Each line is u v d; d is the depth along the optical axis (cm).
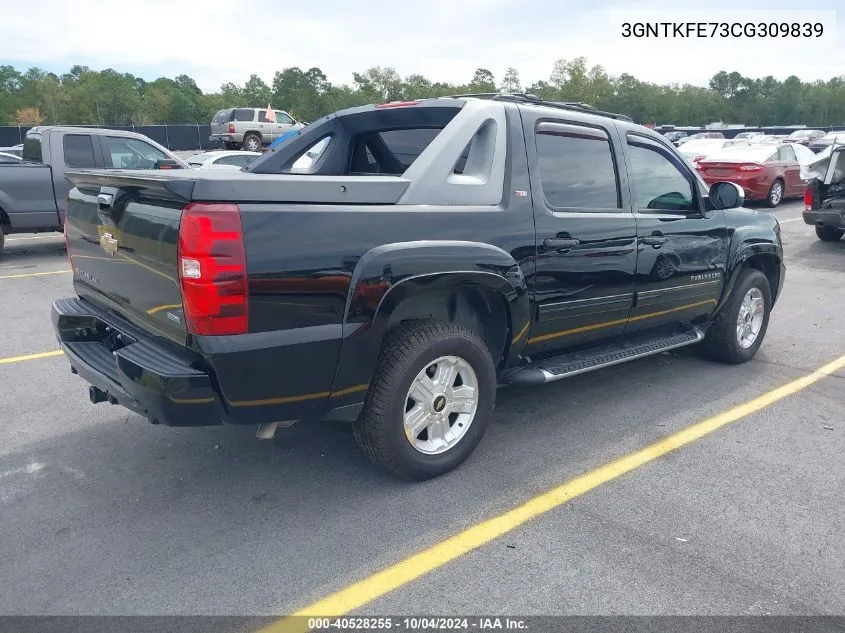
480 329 398
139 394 302
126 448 415
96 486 370
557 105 435
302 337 305
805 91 11156
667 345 491
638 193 458
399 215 332
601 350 461
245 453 408
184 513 343
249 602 279
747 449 419
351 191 321
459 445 378
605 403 491
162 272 301
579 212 414
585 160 425
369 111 466
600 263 423
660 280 470
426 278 335
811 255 1146
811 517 343
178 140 4941
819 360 597
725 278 529
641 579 293
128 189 321
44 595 282
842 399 505
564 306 410
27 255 1150
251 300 290
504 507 350
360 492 363
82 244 383
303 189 304
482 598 281
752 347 582
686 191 500
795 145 1944
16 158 1213
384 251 322
